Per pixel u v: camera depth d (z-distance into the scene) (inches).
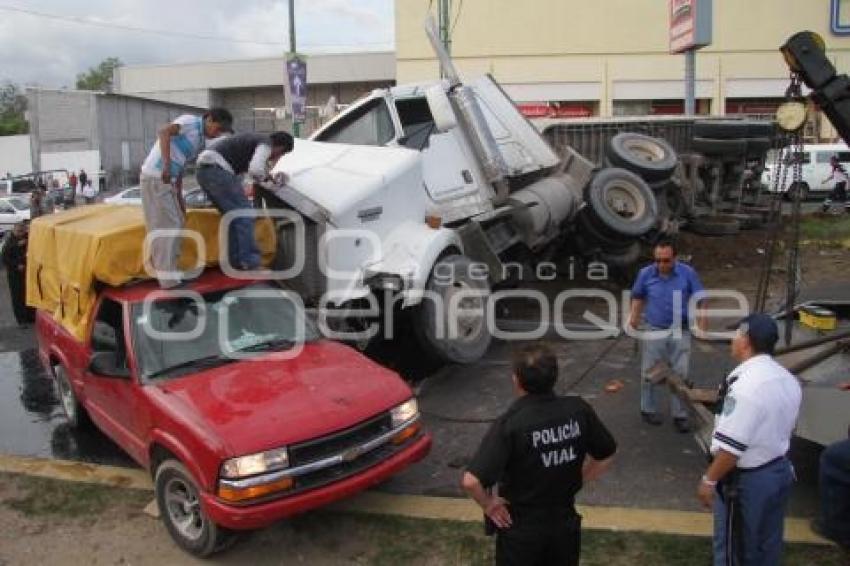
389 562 193.0
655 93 1301.7
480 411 285.4
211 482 183.9
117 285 242.7
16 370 372.8
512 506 143.6
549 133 568.7
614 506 212.2
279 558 197.2
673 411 258.5
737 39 1282.0
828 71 210.8
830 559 184.2
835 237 609.0
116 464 258.5
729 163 608.7
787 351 240.1
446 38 814.5
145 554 202.4
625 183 440.8
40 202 914.1
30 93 1673.2
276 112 1116.5
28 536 213.5
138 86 2368.4
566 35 1298.0
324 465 191.3
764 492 152.6
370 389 211.2
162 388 211.3
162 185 245.1
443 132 363.9
